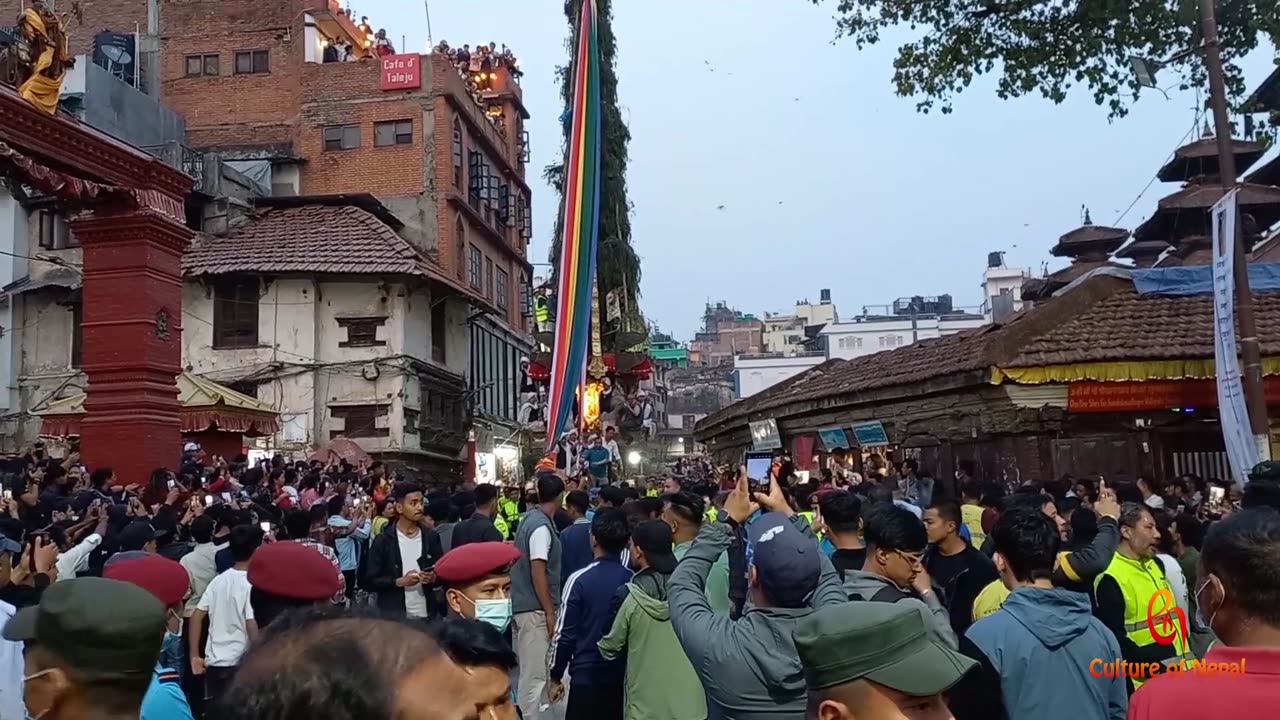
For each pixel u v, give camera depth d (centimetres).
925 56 1719
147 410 1536
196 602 748
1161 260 2159
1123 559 523
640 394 2458
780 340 8481
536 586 814
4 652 393
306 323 3044
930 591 439
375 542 821
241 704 154
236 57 3788
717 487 1281
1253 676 245
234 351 3012
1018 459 1402
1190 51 1500
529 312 4897
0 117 1269
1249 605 252
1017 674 363
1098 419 1387
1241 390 1198
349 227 3234
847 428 1838
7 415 2891
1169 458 1399
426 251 3622
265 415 2328
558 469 1834
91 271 1568
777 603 369
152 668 255
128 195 1529
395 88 3703
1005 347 1391
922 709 256
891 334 6606
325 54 3912
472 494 1157
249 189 3441
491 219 4303
